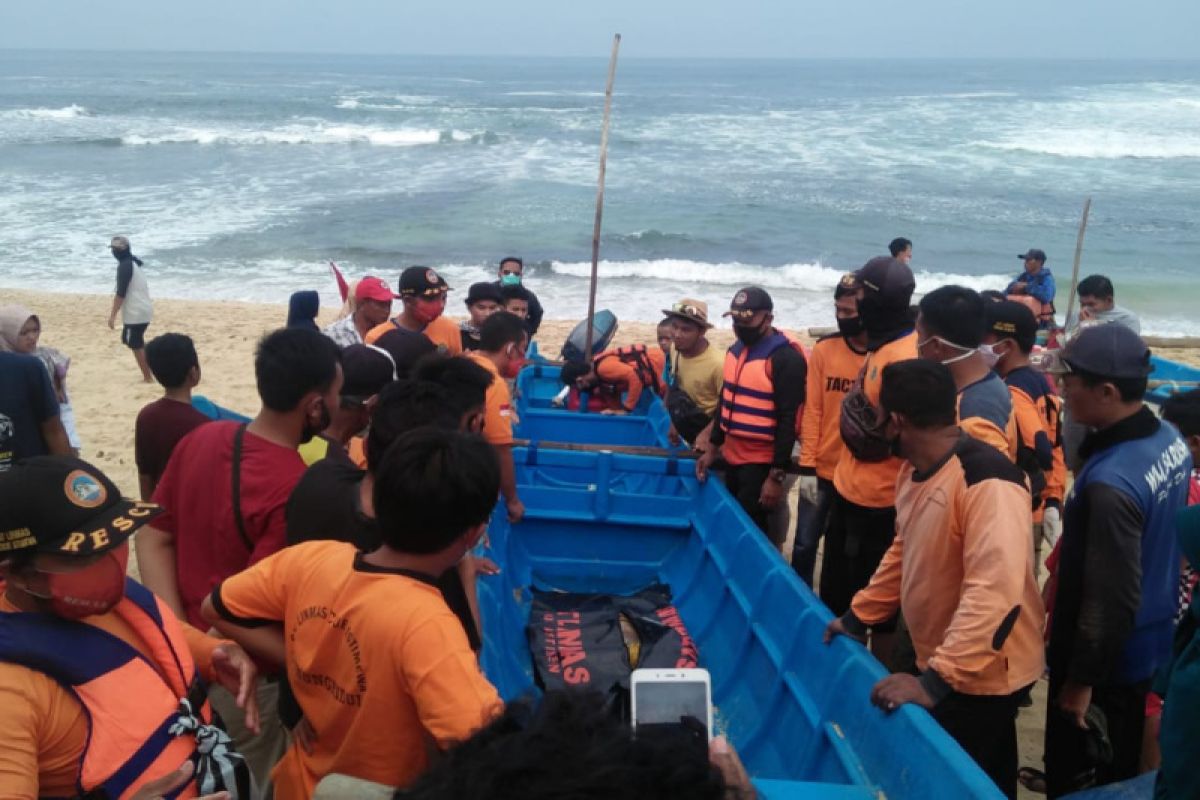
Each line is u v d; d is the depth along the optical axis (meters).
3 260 22.11
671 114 63.91
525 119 58.28
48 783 2.00
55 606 2.02
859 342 4.80
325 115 59.69
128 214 28.05
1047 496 5.15
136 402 10.95
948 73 163.38
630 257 24.67
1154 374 9.66
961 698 3.12
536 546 5.85
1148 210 31.22
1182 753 2.38
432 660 2.06
